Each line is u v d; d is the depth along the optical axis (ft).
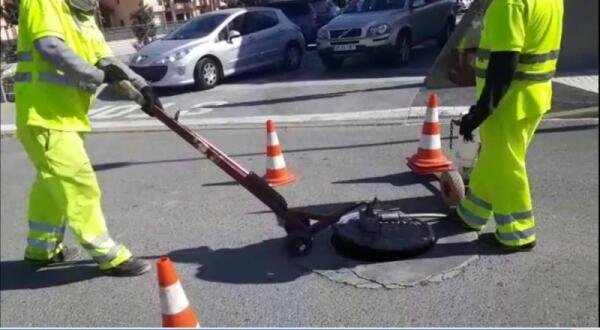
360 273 11.41
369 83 27.84
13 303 11.46
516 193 11.33
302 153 20.18
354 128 22.80
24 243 14.64
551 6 10.27
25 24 10.61
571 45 28.12
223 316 10.35
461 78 14.02
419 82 26.94
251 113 25.79
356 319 9.95
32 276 12.52
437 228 12.91
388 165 18.17
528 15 9.96
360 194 15.80
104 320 10.66
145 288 11.66
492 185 11.51
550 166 16.63
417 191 15.70
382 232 12.19
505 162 11.14
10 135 28.22
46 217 12.52
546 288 10.37
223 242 13.46
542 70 10.58
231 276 11.76
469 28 13.33
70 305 11.25
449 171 13.97
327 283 11.18
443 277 11.01
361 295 10.68
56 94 10.85
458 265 11.37
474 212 12.40
